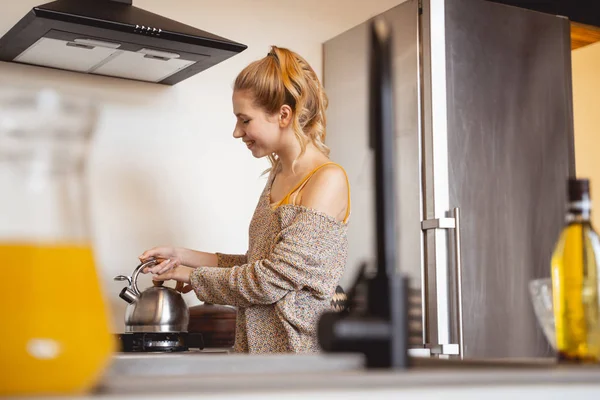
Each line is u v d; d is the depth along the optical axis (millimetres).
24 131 522
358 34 3164
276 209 2213
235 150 3146
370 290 678
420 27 2859
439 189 2746
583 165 4477
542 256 2941
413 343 2727
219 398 470
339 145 3234
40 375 504
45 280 512
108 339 555
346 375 540
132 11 2568
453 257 2725
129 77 2924
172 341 2334
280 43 3293
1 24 2740
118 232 2898
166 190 2998
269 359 725
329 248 2125
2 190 518
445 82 2816
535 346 2883
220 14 3174
